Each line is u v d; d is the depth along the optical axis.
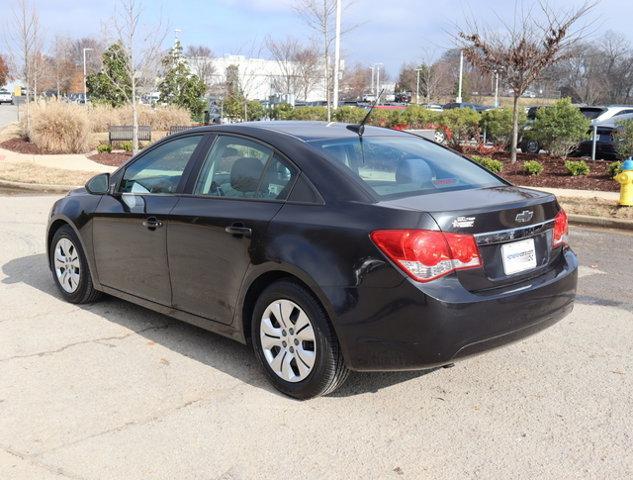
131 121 29.05
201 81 34.44
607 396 4.20
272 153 4.43
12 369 4.55
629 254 8.42
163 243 4.87
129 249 5.21
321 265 3.83
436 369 4.63
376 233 3.68
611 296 6.41
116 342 5.08
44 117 22.23
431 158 4.73
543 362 4.75
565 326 5.52
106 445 3.57
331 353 3.90
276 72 42.22
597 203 11.61
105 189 5.54
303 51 34.81
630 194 11.21
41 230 9.51
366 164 4.32
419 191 4.14
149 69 24.72
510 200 4.07
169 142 5.21
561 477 3.29
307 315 3.96
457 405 4.07
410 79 53.59
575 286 4.38
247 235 4.23
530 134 18.19
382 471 3.34
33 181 15.88
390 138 4.89
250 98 38.44
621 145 15.55
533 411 4.00
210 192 4.70
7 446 3.55
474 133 19.89
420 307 3.57
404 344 3.64
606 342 5.15
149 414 3.93
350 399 4.15
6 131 27.25
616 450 3.54
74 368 4.59
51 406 4.01
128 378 4.43
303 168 4.21
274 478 3.28
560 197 12.38
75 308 5.89
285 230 4.05
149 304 5.17
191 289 4.73
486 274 3.80
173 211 4.78
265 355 4.25
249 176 4.48
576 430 3.76
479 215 3.77
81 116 22.53
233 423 3.83
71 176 16.59
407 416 3.93
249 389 4.29
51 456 3.46
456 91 45.16
